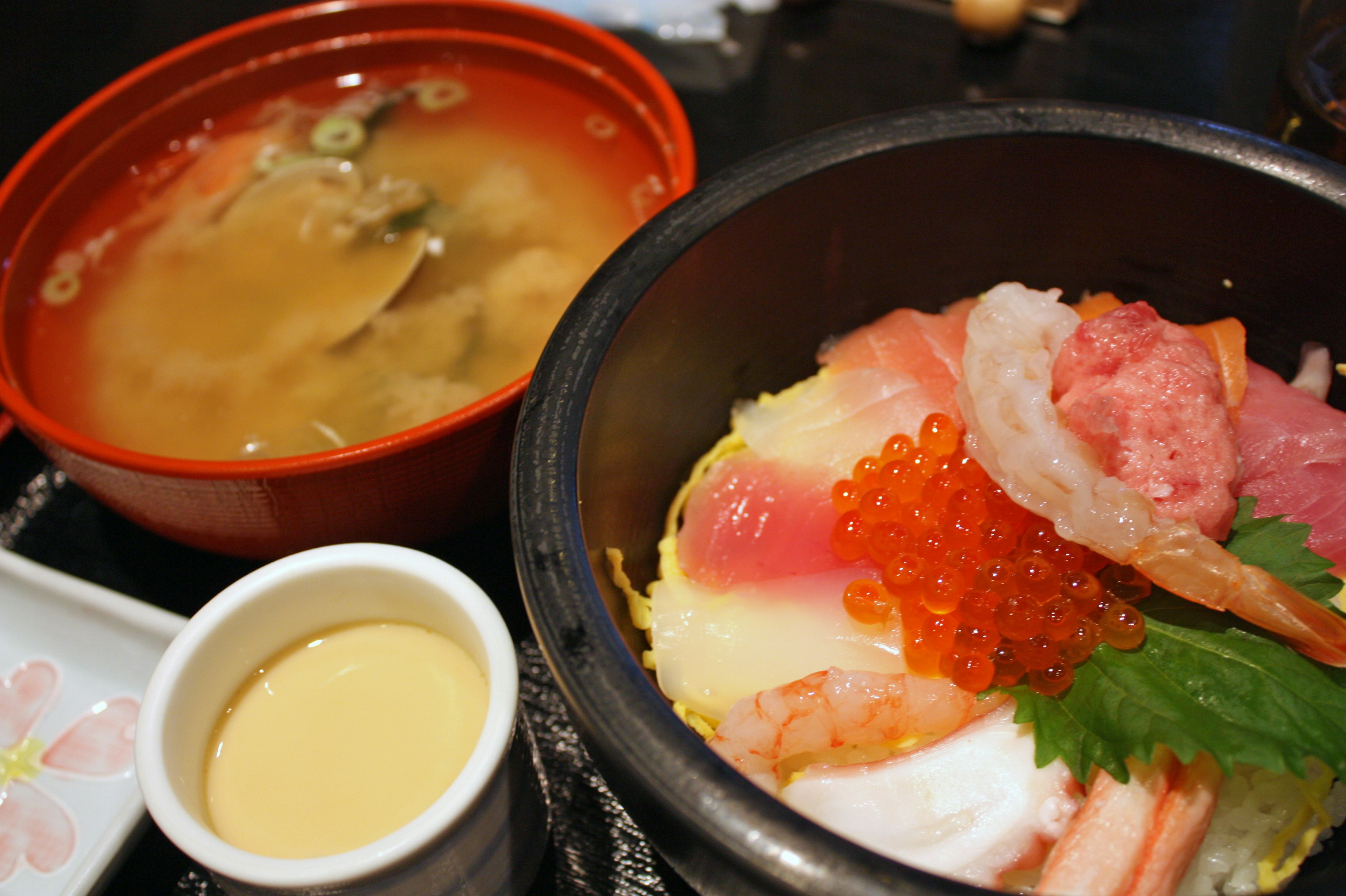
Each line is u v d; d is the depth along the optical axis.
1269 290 0.19
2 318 0.22
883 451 0.19
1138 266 0.20
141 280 0.24
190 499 0.19
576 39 0.26
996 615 0.17
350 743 0.17
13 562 0.21
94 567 0.22
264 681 0.18
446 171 0.25
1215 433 0.17
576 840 0.19
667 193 0.24
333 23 0.27
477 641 0.17
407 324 0.23
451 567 0.17
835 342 0.21
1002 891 0.13
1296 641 0.16
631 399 0.18
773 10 0.31
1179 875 0.16
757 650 0.18
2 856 0.19
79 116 0.24
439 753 0.17
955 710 0.17
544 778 0.18
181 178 0.25
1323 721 0.16
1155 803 0.16
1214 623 0.17
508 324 0.23
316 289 0.23
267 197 0.25
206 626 0.17
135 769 0.18
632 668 0.14
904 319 0.21
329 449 0.21
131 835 0.18
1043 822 0.16
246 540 0.20
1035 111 0.19
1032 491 0.17
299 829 0.16
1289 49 0.23
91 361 0.22
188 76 0.26
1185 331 0.18
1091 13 0.30
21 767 0.20
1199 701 0.16
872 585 0.17
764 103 0.29
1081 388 0.18
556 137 0.26
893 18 0.31
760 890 0.13
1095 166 0.19
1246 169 0.18
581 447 0.16
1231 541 0.18
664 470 0.20
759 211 0.18
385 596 0.18
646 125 0.25
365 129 0.26
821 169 0.18
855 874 0.13
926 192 0.19
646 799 0.14
